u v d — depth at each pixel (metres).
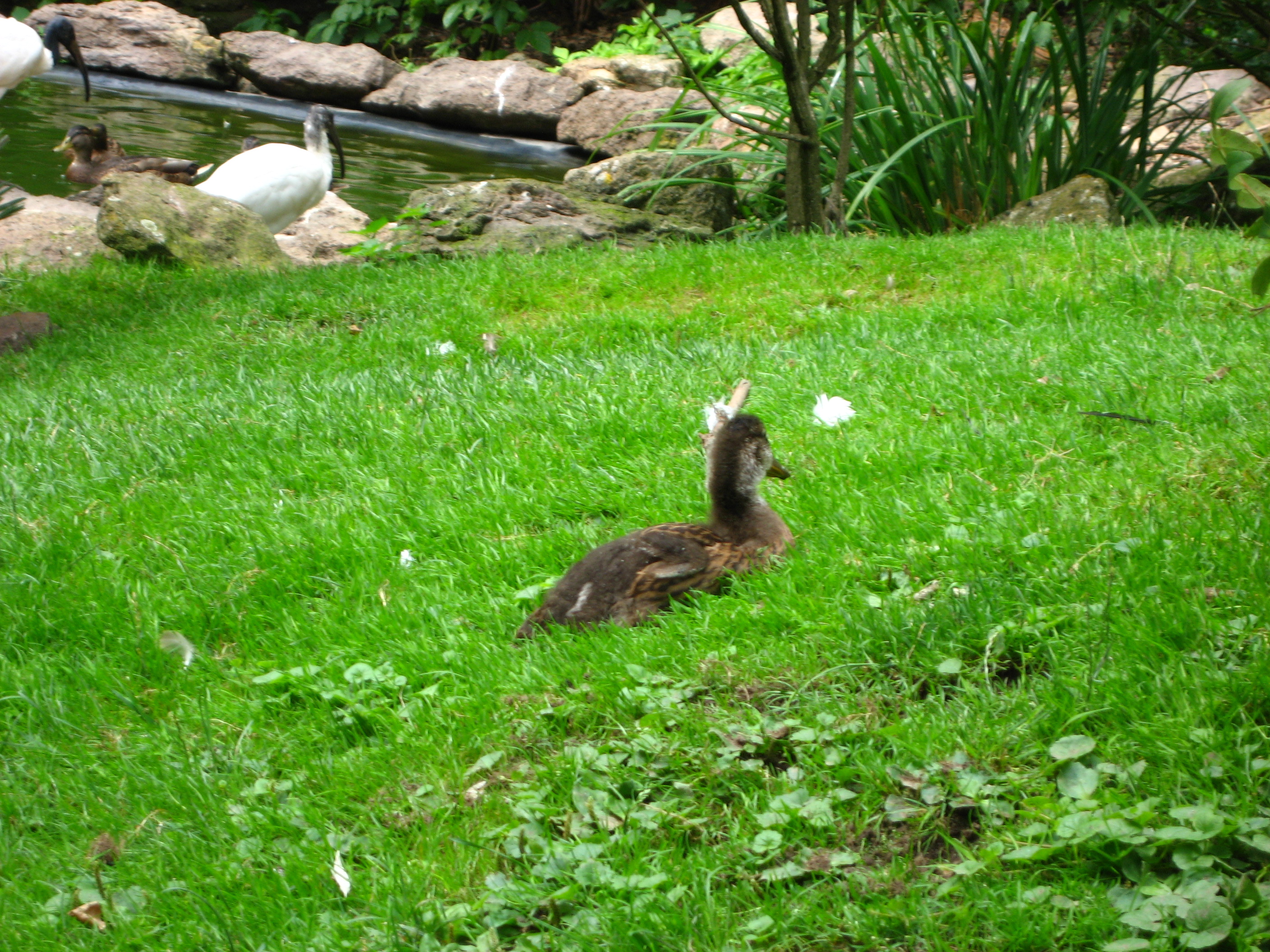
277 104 24.05
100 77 24.47
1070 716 3.38
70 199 14.38
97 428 7.04
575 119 21.80
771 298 8.96
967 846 3.08
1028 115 13.16
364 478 6.06
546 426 6.57
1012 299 8.24
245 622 4.83
